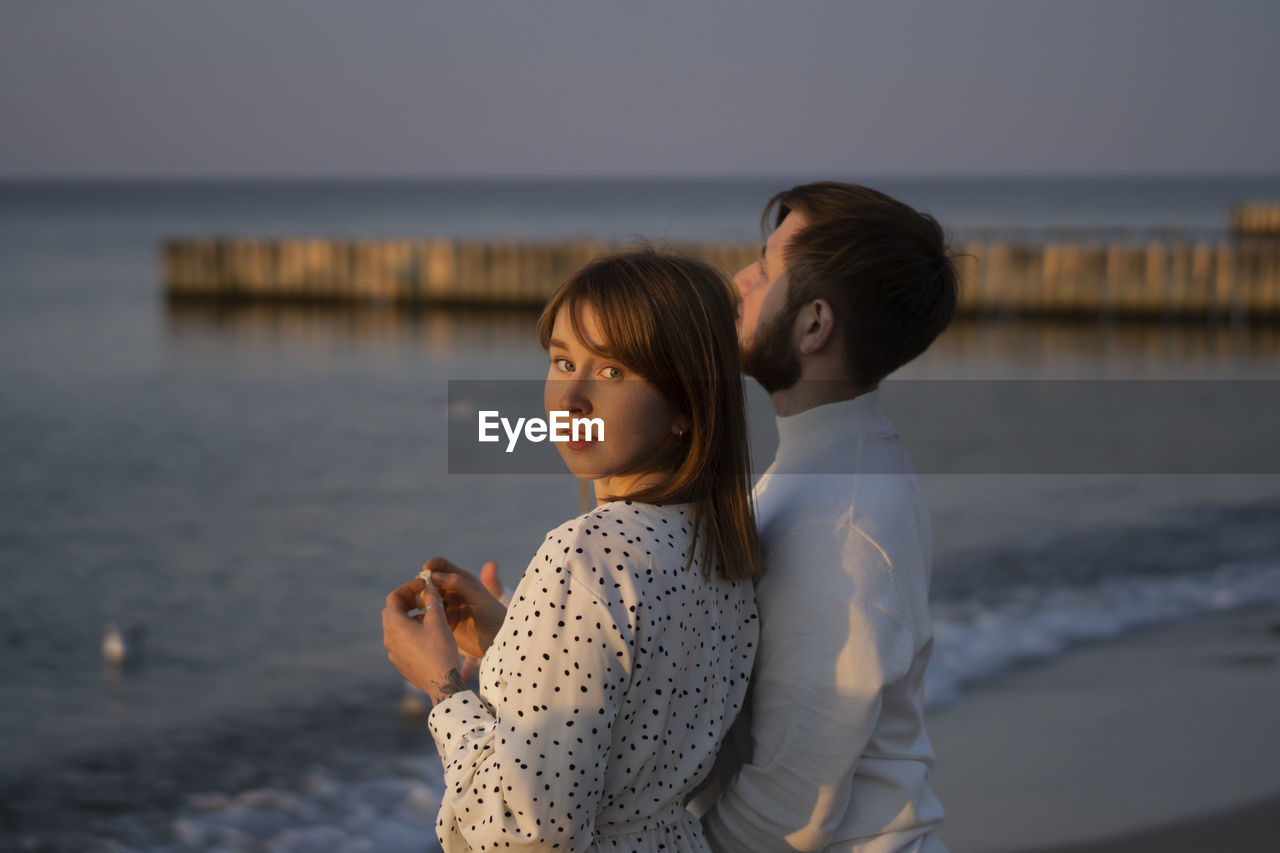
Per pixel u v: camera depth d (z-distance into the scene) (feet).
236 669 19.97
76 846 12.93
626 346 3.81
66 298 99.09
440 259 84.48
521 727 3.57
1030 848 10.84
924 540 4.74
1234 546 24.99
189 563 28.48
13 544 30.71
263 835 12.93
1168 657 17.20
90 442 46.14
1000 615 19.80
